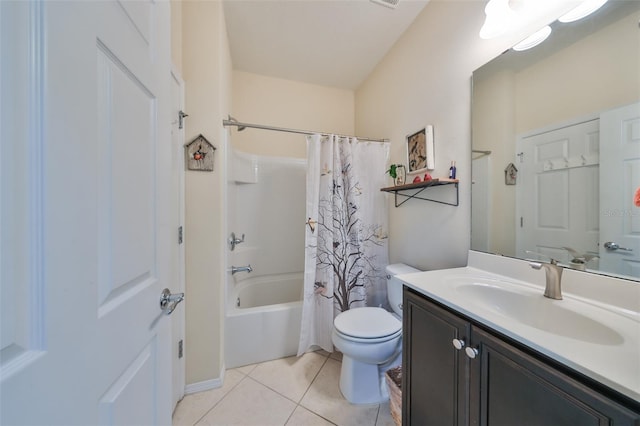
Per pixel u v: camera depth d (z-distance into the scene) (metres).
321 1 1.58
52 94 0.36
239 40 1.95
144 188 0.64
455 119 1.42
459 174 1.40
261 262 2.43
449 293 0.93
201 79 1.47
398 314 1.58
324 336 1.83
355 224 1.90
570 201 0.92
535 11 1.02
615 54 0.80
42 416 0.34
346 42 1.97
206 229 1.47
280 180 2.50
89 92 0.44
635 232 0.76
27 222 0.33
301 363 1.72
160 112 0.74
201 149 1.45
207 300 1.47
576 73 0.90
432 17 1.58
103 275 0.48
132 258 0.58
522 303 0.93
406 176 1.84
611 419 0.47
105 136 0.49
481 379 0.74
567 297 0.87
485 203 1.25
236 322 1.67
